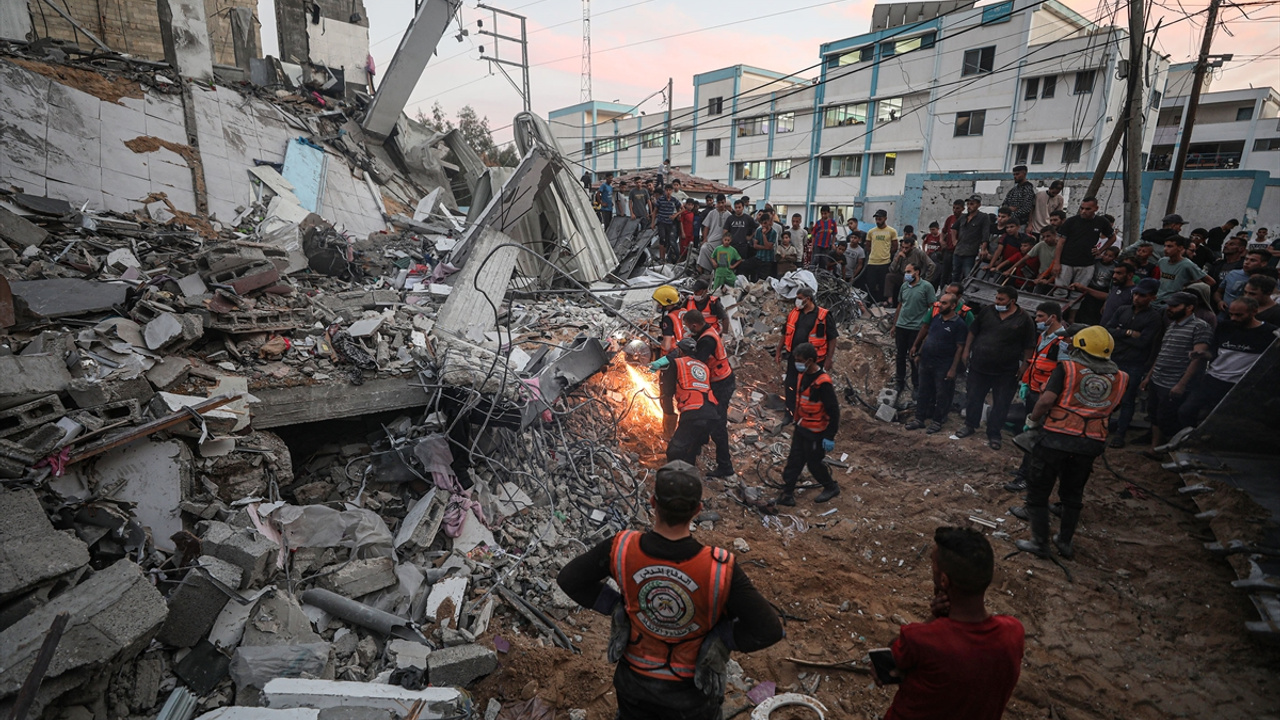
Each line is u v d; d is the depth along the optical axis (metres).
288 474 4.27
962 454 6.66
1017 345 6.54
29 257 5.70
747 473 6.59
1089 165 23.44
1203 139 38.06
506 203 9.43
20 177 7.74
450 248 10.78
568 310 8.34
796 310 6.91
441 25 13.28
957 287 6.95
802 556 5.09
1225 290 7.22
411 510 4.57
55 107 8.82
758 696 3.61
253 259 5.41
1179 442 5.57
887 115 29.31
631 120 44.16
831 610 4.37
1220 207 15.91
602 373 7.14
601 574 2.38
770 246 11.53
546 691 3.50
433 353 5.36
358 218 11.51
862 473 6.62
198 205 9.34
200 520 3.65
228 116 11.23
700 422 5.59
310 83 14.52
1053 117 24.14
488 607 3.99
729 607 2.21
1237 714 3.50
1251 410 5.18
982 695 2.06
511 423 5.16
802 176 33.72
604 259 10.97
